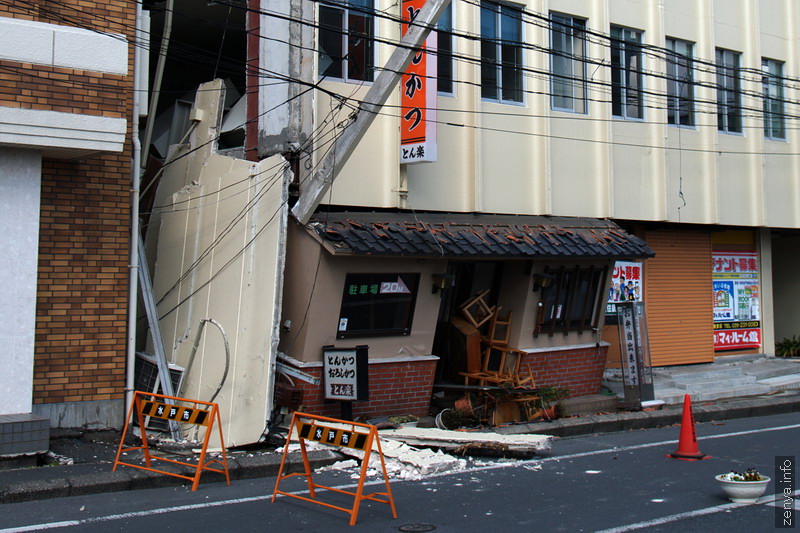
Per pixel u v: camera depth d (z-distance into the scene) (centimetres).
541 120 1500
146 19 1113
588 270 1452
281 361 1163
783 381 1734
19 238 958
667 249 1802
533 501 801
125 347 1059
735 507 775
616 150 1619
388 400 1212
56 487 798
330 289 1136
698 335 1845
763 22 1923
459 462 977
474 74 1411
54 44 936
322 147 1216
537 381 1395
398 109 1304
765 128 1912
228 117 1400
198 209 1255
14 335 951
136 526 697
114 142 966
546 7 1519
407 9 1279
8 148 952
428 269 1232
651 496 822
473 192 1398
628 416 1309
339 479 899
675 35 1742
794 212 1950
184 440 1084
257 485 867
